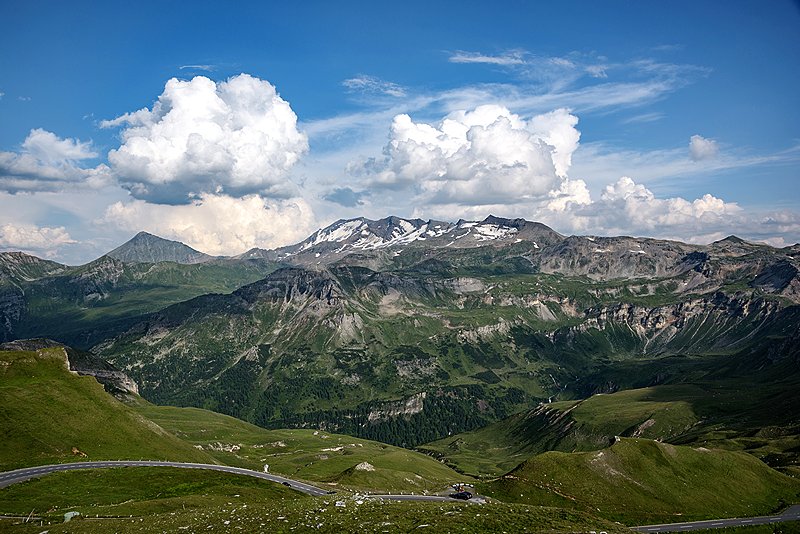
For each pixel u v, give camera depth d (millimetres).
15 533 81250
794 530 151625
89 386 191500
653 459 177875
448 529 74750
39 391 177750
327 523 76750
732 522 154250
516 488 161750
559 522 86000
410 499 149000
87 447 164750
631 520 150625
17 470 138250
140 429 185500
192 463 174500
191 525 81250
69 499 119938
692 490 169000
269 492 146750
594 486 163750
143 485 137500
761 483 182000
